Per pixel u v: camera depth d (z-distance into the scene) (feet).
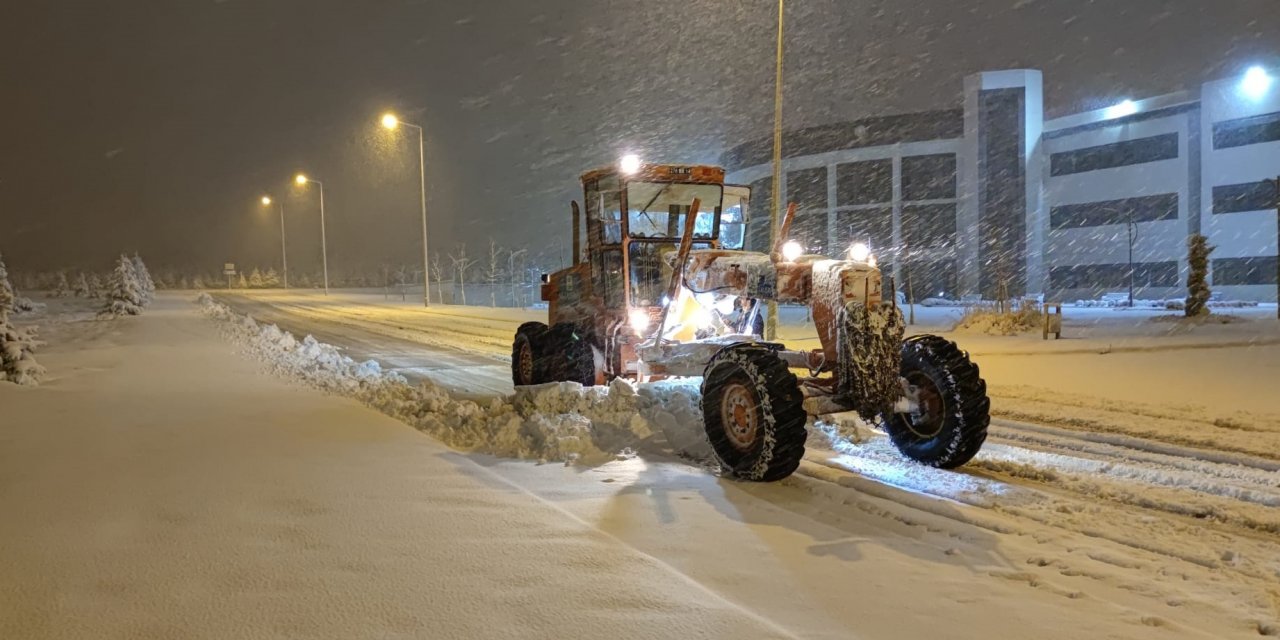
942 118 182.39
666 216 31.89
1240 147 149.89
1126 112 165.17
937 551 16.15
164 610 12.29
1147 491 21.02
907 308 140.05
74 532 15.92
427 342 72.02
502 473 21.94
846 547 16.25
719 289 26.08
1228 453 25.93
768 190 205.67
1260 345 61.72
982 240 177.06
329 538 15.64
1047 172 178.19
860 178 189.06
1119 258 166.61
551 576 13.73
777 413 20.47
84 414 29.66
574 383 29.43
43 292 228.43
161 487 19.30
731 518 18.12
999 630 12.33
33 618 11.99
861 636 11.94
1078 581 14.74
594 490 20.26
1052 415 32.45
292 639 11.35
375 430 26.55
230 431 26.35
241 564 14.21
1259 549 16.67
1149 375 44.68
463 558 14.57
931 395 23.67
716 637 11.48
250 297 195.52
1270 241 146.10
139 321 92.27
